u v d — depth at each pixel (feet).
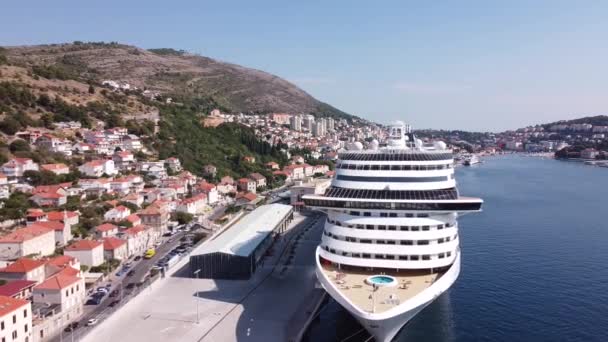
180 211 578.25
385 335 216.74
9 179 516.32
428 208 250.37
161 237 496.64
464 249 447.01
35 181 533.14
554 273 375.04
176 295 328.90
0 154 556.51
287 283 354.74
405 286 233.35
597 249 446.19
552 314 295.69
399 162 271.08
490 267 390.42
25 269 311.88
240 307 305.94
